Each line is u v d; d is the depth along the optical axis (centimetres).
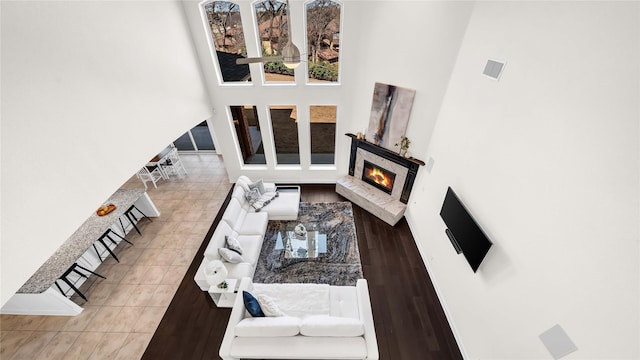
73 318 382
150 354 344
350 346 281
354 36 477
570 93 200
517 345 249
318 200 625
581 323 190
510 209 261
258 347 281
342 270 453
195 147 816
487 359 290
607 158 174
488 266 293
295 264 464
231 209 488
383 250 493
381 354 343
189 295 416
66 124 243
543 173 223
